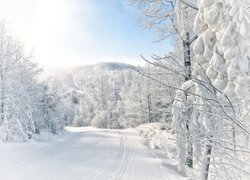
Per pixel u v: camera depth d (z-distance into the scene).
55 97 58.06
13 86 28.66
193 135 3.23
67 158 19.34
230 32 3.07
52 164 16.81
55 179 13.39
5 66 27.97
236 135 3.19
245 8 3.05
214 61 3.26
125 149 25.69
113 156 21.33
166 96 16.48
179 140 3.22
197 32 3.59
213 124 3.34
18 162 16.80
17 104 28.84
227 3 3.13
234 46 3.05
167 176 14.47
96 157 20.47
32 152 21.17
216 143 3.04
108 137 38.31
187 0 6.89
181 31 13.16
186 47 13.54
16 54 29.12
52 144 27.67
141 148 26.50
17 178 13.13
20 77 30.64
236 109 3.10
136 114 60.47
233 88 3.10
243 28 2.96
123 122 67.44
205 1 3.34
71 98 110.69
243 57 3.04
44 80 48.47
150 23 14.84
